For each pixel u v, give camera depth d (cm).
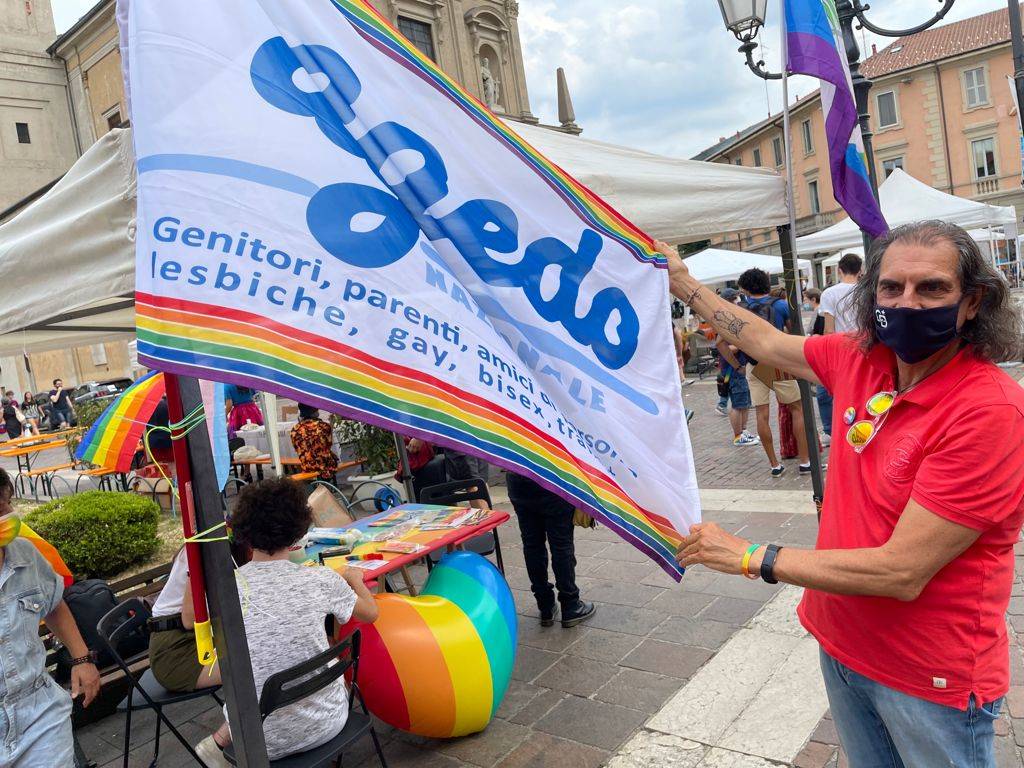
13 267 250
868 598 161
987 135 3772
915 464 151
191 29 163
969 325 151
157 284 143
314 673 269
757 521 576
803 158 4453
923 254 149
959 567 149
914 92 3931
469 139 206
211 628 186
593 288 224
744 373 805
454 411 173
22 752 230
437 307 181
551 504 421
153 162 152
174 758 349
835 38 455
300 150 170
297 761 259
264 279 155
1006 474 142
